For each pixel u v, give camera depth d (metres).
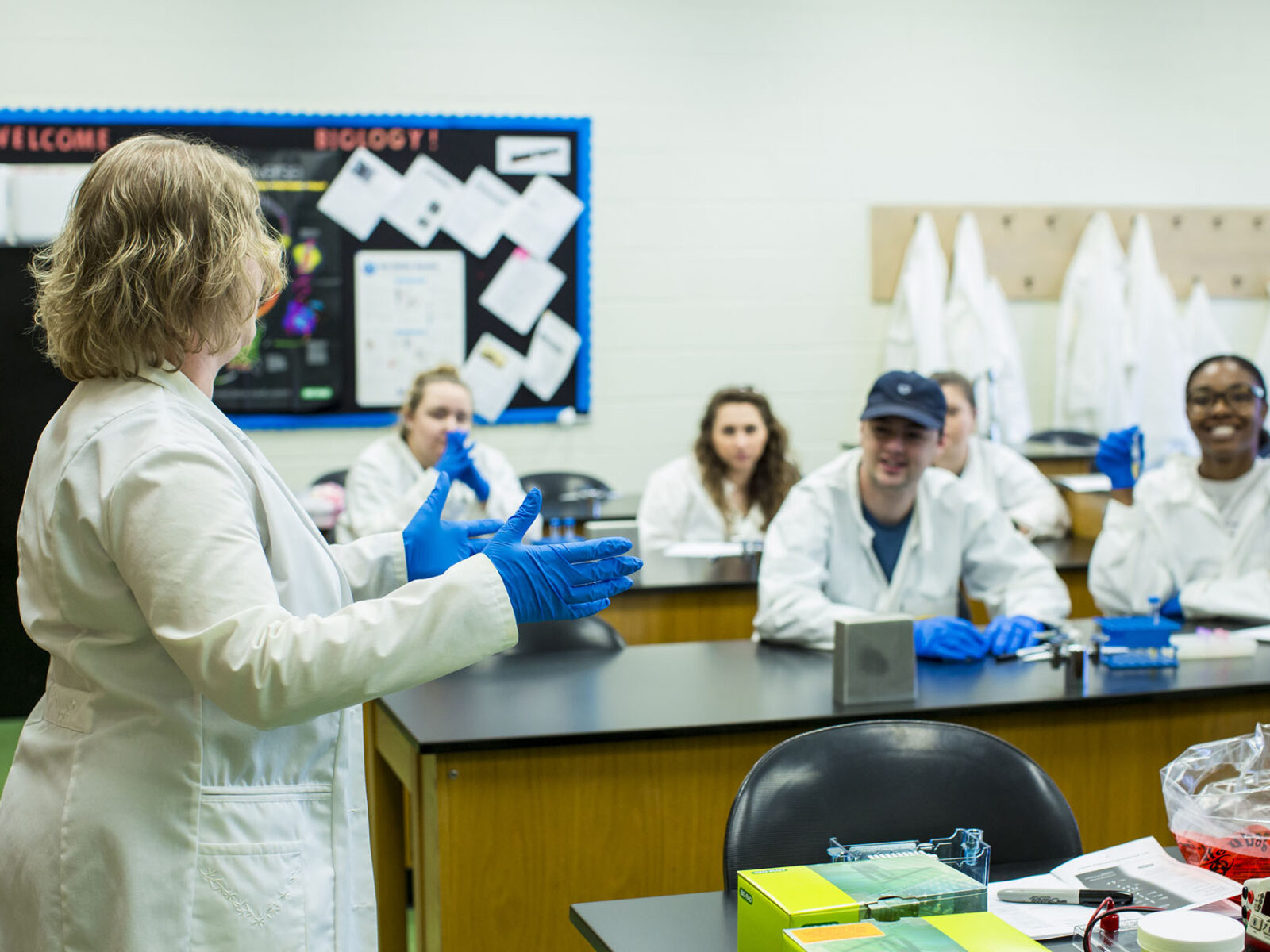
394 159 4.61
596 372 4.88
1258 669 2.11
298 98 4.52
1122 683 2.00
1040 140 5.14
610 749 1.75
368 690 0.91
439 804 1.69
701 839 1.80
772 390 5.01
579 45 4.73
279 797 1.01
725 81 4.85
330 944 1.02
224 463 0.95
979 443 3.62
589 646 2.23
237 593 0.90
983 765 1.40
